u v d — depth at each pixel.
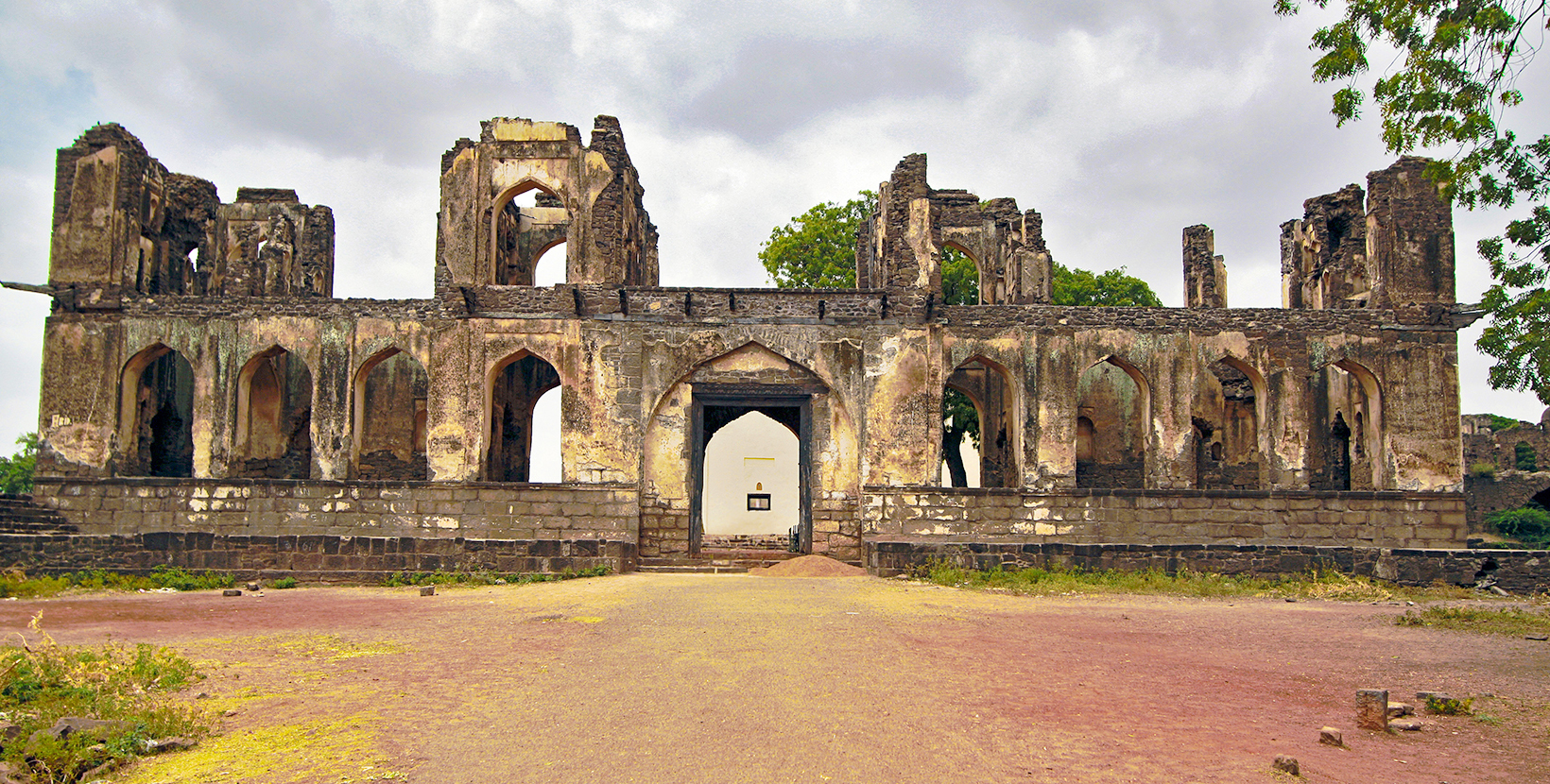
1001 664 10.62
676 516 22.17
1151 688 9.69
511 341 22.42
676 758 7.15
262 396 25.88
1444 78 11.35
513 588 18.84
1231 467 27.84
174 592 18.58
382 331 22.58
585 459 22.02
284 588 19.80
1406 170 23.17
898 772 6.93
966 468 40.41
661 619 13.47
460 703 8.67
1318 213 25.52
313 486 21.59
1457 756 7.64
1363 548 21.27
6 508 20.64
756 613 14.00
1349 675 10.49
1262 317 22.78
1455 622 14.41
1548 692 9.77
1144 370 22.61
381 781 6.66
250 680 9.59
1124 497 21.77
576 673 9.87
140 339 22.56
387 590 18.98
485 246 23.17
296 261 28.03
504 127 23.50
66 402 22.33
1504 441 41.44
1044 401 22.50
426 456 24.28
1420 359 22.61
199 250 27.05
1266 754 7.53
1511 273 13.55
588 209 23.14
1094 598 17.27
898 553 20.94
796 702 8.74
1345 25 11.89
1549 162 12.09
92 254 22.70
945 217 30.05
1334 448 26.78
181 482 21.52
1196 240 27.92
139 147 23.66
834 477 22.33
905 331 22.48
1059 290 35.56
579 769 6.92
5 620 13.84
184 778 6.71
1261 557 21.19
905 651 11.23
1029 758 7.28
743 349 22.62
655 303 22.58
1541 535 36.84
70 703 8.16
